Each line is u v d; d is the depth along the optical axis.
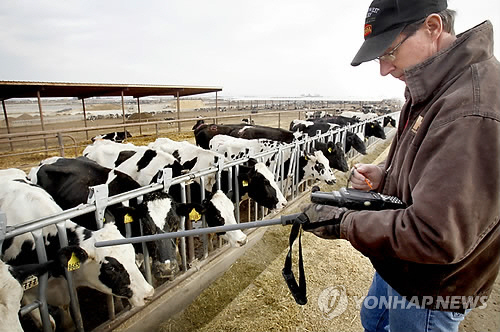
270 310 3.12
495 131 0.89
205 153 5.07
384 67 1.32
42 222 2.13
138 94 20.56
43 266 2.09
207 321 3.25
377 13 1.19
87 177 4.06
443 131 0.96
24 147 14.35
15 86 12.69
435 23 1.11
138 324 2.89
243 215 5.61
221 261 3.85
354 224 1.11
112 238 2.49
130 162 4.86
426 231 0.93
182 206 3.24
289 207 5.80
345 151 9.29
